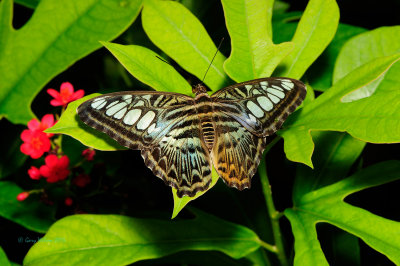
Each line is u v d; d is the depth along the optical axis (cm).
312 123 49
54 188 56
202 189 50
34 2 59
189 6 60
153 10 52
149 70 50
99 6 56
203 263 55
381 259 58
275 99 50
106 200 56
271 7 52
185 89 51
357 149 54
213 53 52
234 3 51
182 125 51
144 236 52
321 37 51
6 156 58
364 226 50
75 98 53
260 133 50
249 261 56
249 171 51
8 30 56
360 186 51
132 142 50
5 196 55
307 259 49
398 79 53
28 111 57
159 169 50
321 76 56
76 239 52
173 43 52
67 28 56
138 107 50
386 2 61
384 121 47
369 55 54
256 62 51
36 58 57
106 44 50
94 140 49
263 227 57
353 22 62
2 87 57
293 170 59
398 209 58
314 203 52
